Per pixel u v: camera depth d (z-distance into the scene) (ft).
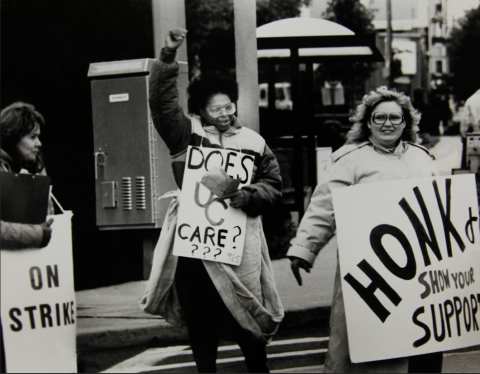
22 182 16.93
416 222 17.90
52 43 21.11
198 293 18.38
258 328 18.39
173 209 18.43
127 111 20.76
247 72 21.39
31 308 17.10
